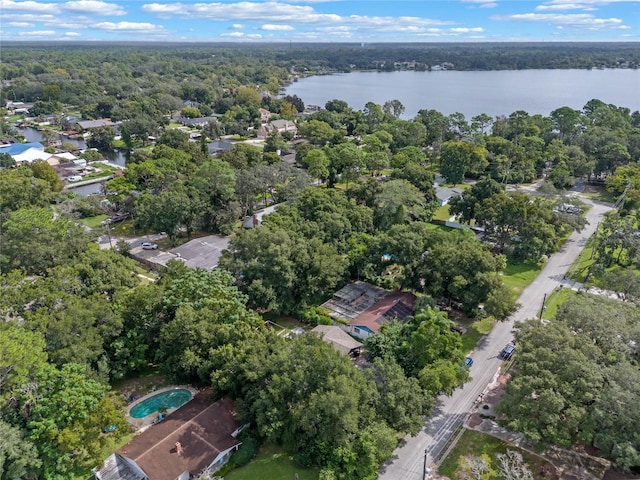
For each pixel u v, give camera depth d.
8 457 37.91
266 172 110.25
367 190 99.19
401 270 75.88
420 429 47.62
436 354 51.56
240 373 48.72
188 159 126.38
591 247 94.38
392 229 75.38
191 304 55.34
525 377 44.16
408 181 107.62
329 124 193.50
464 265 65.69
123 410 49.44
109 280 62.09
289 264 66.31
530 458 44.81
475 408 52.19
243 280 68.00
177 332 52.25
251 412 46.56
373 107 198.50
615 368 43.00
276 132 177.00
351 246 80.00
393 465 44.66
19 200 92.25
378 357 52.28
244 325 53.00
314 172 123.44
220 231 98.75
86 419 41.50
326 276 68.81
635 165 124.38
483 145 148.25
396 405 45.25
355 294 72.75
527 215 87.94
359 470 41.50
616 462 41.03
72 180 134.75
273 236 68.31
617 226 83.25
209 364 50.28
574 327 50.62
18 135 184.25
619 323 48.59
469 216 100.25
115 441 44.62
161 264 83.69
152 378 57.25
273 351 49.38
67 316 50.16
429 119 183.50
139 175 112.69
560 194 105.12
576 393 42.56
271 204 115.56
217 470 43.94
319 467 43.97
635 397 39.38
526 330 50.84
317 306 71.44
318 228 78.69
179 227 93.94
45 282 55.88
